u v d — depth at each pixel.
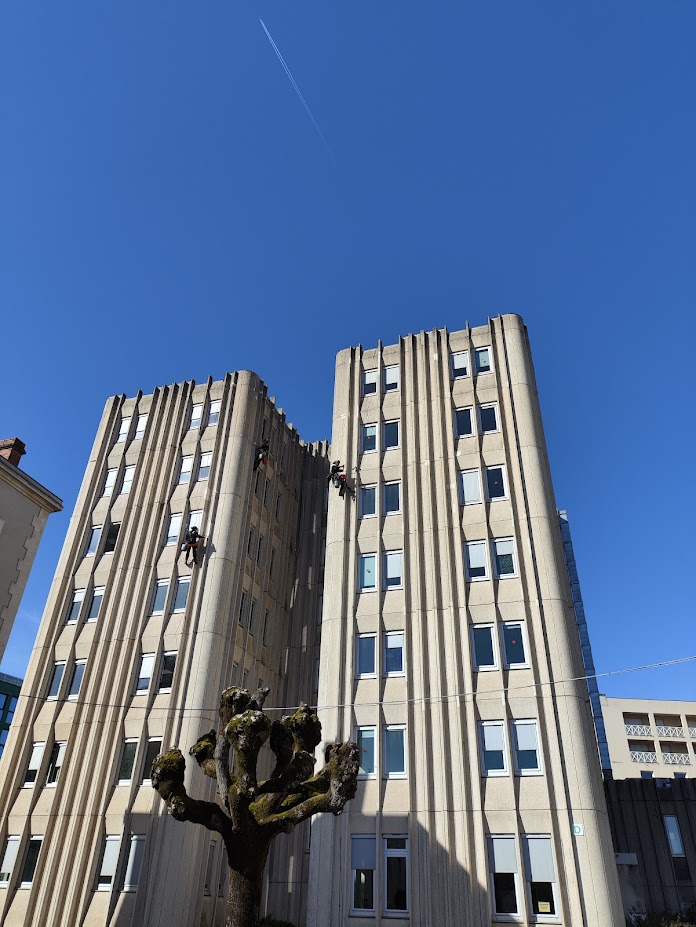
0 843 24.45
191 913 22.64
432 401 30.42
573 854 19.77
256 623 31.33
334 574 27.41
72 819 24.44
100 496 33.56
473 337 31.61
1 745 51.53
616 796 28.58
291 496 37.69
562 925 18.89
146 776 24.86
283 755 15.92
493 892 19.95
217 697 26.62
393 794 22.22
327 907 20.73
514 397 29.17
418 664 24.41
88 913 22.53
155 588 29.62
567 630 23.59
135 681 27.28
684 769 60.44
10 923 22.64
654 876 26.38
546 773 21.14
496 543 26.09
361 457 30.31
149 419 35.28
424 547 26.94
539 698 22.42
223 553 29.53
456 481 27.94
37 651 28.91
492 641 23.98
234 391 34.94
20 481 20.78
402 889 20.72
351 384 32.59
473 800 21.36
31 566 20.73
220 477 31.98
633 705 64.06
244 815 14.10
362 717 24.05
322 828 22.14
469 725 22.64
